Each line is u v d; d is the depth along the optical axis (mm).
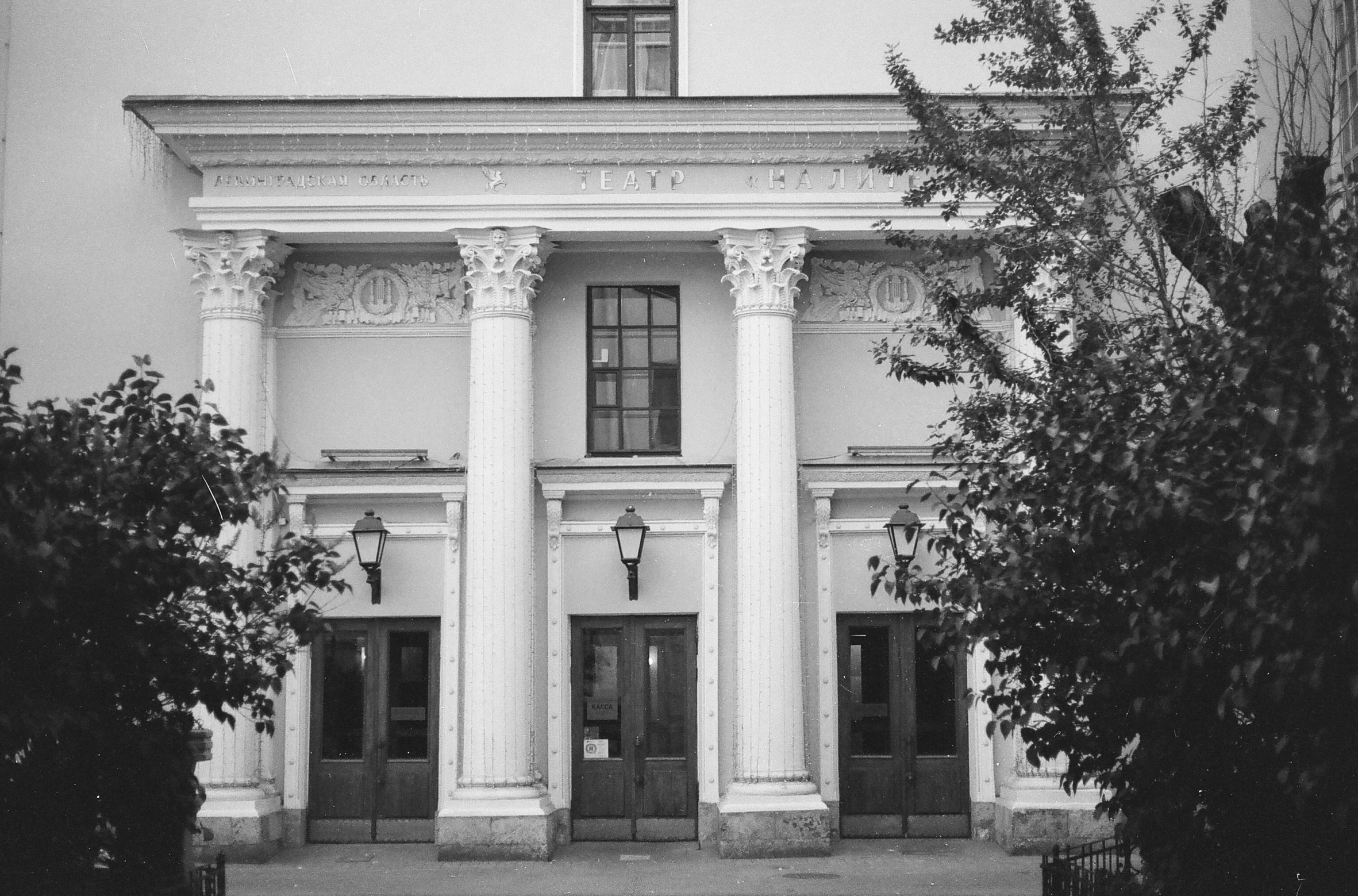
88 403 10570
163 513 10398
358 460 20578
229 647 10992
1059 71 13820
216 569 10820
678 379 20906
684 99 19328
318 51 21109
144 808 10836
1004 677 10430
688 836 20016
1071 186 13062
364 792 20125
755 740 19172
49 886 10484
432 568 20391
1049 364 11195
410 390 20797
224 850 18688
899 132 19625
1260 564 7438
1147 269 13297
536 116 19562
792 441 19797
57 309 20906
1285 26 18938
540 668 20125
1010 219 16438
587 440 20797
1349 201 8664
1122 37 13461
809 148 19828
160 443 10594
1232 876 9242
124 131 21188
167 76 21156
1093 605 9055
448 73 21016
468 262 19875
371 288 20938
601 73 21031
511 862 18672
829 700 20094
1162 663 8750
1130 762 9875
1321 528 7277
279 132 19703
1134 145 19719
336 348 20859
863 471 20234
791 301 19953
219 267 19844
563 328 20922
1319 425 7145
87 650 10008
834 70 20938
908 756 20172
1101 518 8625
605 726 20297
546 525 20406
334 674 20359
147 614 10602
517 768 19109
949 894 15969
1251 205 11000
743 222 19859
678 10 21016
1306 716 8031
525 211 19859
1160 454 8469
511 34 21047
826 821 18828
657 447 20844
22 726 9477
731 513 20516
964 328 11961
